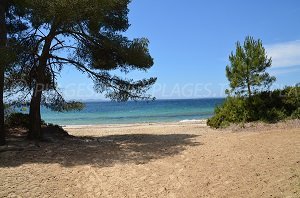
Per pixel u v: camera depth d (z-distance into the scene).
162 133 17.16
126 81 14.46
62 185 7.30
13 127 16.80
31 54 12.97
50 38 13.02
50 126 16.41
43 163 9.11
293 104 16.81
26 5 11.89
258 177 6.96
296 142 9.88
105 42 12.92
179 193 6.63
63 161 9.38
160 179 7.54
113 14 14.20
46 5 10.88
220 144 11.01
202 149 10.39
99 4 11.30
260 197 5.95
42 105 14.96
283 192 6.00
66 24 12.11
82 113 65.12
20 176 7.86
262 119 16.38
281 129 13.82
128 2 14.41
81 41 13.72
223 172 7.61
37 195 6.69
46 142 12.95
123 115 54.44
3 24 11.43
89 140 14.21
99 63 14.46
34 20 12.30
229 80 18.06
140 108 81.75
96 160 9.51
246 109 17.28
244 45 17.66
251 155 8.84
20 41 12.52
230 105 18.00
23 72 13.55
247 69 17.42
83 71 14.48
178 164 8.70
